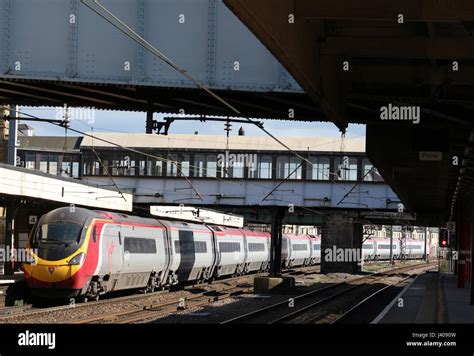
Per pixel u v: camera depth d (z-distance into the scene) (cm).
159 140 5597
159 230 3928
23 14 1864
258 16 1005
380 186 5334
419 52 1445
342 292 4375
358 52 1460
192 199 5475
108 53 1852
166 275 4091
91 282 3144
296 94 1872
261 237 6700
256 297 3962
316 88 1444
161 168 5584
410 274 7606
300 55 1280
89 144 5681
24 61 1859
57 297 3014
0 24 1859
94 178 5684
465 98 1902
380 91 1931
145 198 5569
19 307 2914
